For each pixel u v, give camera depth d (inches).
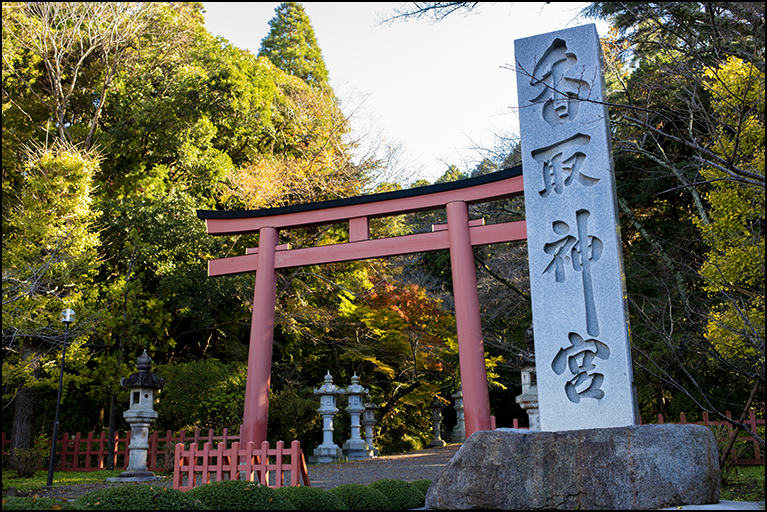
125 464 481.7
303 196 696.4
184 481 367.2
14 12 656.4
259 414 360.2
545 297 227.5
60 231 486.9
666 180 520.1
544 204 235.6
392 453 667.4
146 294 611.8
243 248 689.0
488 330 602.2
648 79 354.3
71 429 574.2
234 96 709.9
